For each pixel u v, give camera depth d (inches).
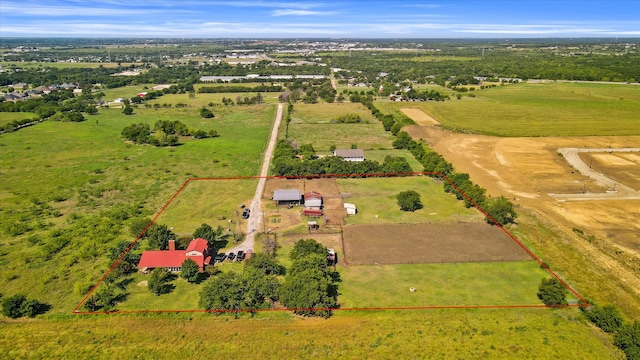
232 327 2086.6
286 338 2001.7
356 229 3137.3
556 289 2250.2
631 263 2694.4
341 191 3924.7
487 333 2026.3
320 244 2738.7
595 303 2265.0
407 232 3078.2
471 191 3634.4
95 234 3083.2
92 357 1888.5
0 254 2832.2
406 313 2183.8
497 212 3208.7
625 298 2329.0
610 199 3757.4
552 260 2709.2
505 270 2593.5
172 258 2623.0
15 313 2164.1
